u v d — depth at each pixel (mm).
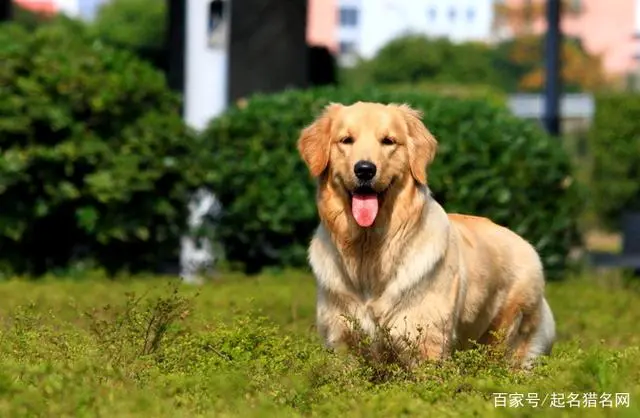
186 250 18375
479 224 10234
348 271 9398
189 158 17578
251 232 17641
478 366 8836
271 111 17547
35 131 16969
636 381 8594
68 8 67438
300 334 10820
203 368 9000
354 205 9211
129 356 9102
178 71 25094
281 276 16750
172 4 25141
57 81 17000
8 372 8352
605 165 31203
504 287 10062
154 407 7883
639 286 17781
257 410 7812
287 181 17359
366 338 9102
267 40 19797
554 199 17859
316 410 8031
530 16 64125
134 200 17391
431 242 9336
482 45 61406
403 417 7723
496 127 17609
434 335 9281
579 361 8812
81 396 7934
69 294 14477
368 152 9219
